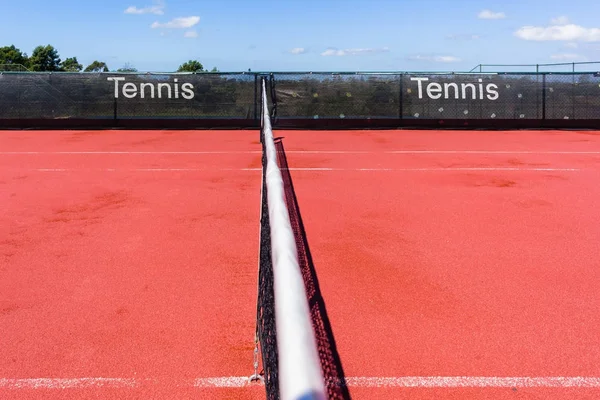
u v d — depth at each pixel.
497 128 18.06
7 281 4.98
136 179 9.79
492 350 3.77
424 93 18.08
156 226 6.77
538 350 3.77
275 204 3.19
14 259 5.56
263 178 6.81
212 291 4.76
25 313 4.34
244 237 6.31
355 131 17.67
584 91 17.94
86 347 3.82
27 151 13.15
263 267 3.55
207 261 5.51
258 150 13.52
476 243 6.11
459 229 6.67
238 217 7.20
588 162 11.71
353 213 7.42
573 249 5.90
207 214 7.36
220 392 3.30
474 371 3.51
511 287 4.86
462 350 3.77
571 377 3.44
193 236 6.36
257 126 18.17
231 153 13.01
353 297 4.63
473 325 4.14
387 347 3.81
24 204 7.89
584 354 3.71
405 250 5.86
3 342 3.89
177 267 5.34
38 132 17.12
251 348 3.81
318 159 12.14
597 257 5.64
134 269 5.29
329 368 3.54
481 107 18.06
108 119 17.94
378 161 11.89
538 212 7.52
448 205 7.91
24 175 10.12
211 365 3.59
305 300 2.04
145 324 4.16
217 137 16.16
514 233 6.50
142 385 3.37
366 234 6.45
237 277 5.08
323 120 18.09
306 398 1.51
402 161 11.88
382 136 16.41
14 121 17.69
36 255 5.68
